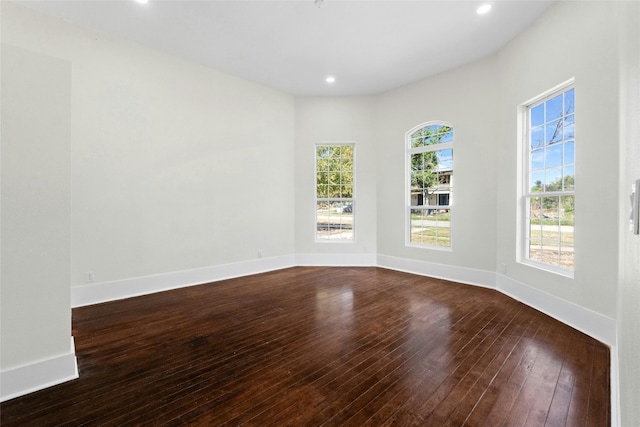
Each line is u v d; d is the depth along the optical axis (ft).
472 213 14.69
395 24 11.50
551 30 10.48
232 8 10.59
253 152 17.08
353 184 19.36
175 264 14.14
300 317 10.54
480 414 5.67
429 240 16.79
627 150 3.46
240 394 6.28
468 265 14.92
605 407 5.83
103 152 12.05
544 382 6.66
